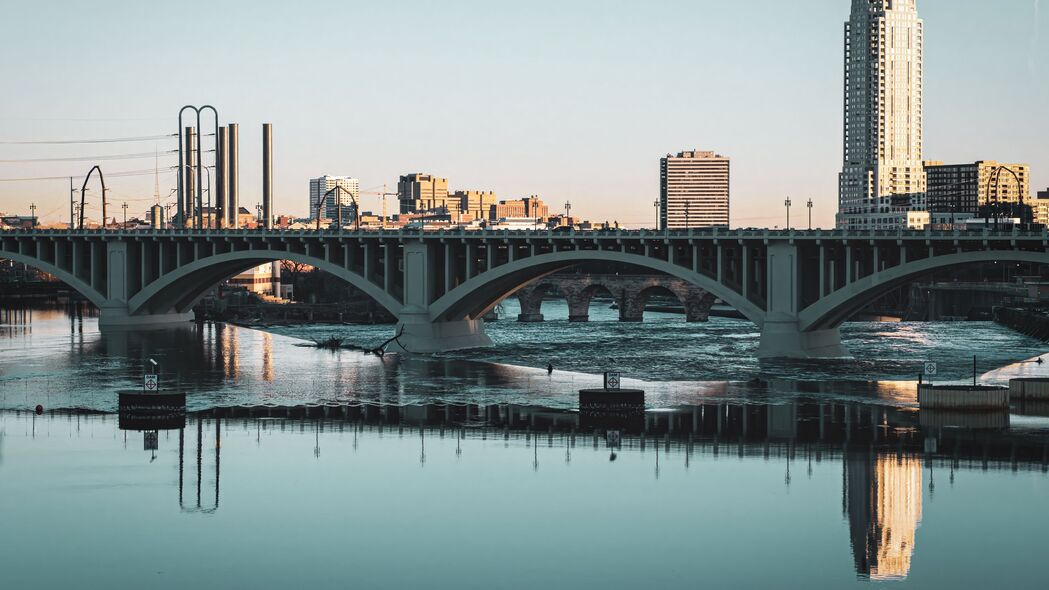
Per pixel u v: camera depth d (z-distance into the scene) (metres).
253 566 56.12
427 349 155.25
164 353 153.88
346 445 83.88
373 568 55.81
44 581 54.09
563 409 100.62
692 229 150.25
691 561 56.81
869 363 137.12
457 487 71.00
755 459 78.38
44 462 77.81
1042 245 122.94
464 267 166.00
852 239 131.25
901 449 81.31
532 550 58.56
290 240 174.62
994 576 54.41
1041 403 101.75
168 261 186.75
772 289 138.00
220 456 79.94
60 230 196.38
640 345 174.12
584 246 153.12
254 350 159.75
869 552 58.03
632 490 70.12
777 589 52.88
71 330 194.38
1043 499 67.38
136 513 65.31
